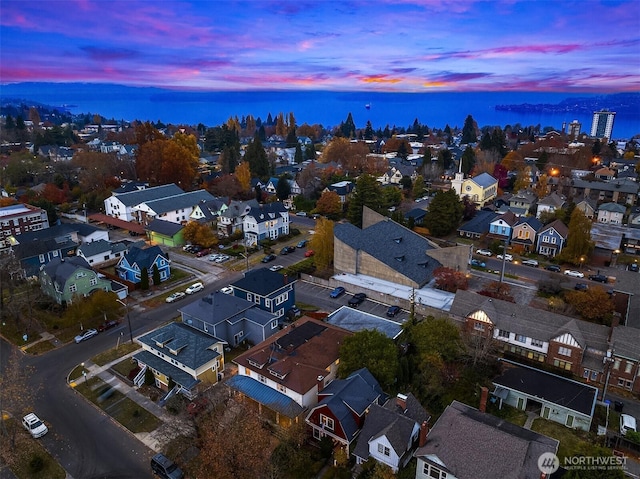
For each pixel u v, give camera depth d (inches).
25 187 5022.1
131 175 5423.2
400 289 2596.0
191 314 2106.3
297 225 4109.3
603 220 3875.5
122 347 2107.5
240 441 1295.5
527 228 3280.0
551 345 1871.3
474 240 3587.6
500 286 2459.4
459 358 1819.6
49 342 2153.1
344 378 1732.3
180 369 1797.5
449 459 1235.9
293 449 1414.9
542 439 1286.9
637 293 2180.1
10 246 3137.3
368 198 3853.3
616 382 1774.1
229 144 7667.3
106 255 3149.6
